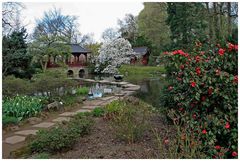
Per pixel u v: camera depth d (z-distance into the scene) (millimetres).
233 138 3436
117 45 21578
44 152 3496
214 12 13250
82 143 3818
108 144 3729
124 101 6801
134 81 15812
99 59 21938
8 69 10625
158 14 20688
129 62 22438
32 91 7480
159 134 4039
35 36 18141
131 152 3361
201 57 3793
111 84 14727
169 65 3938
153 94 10164
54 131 3809
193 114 3729
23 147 3908
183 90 4059
